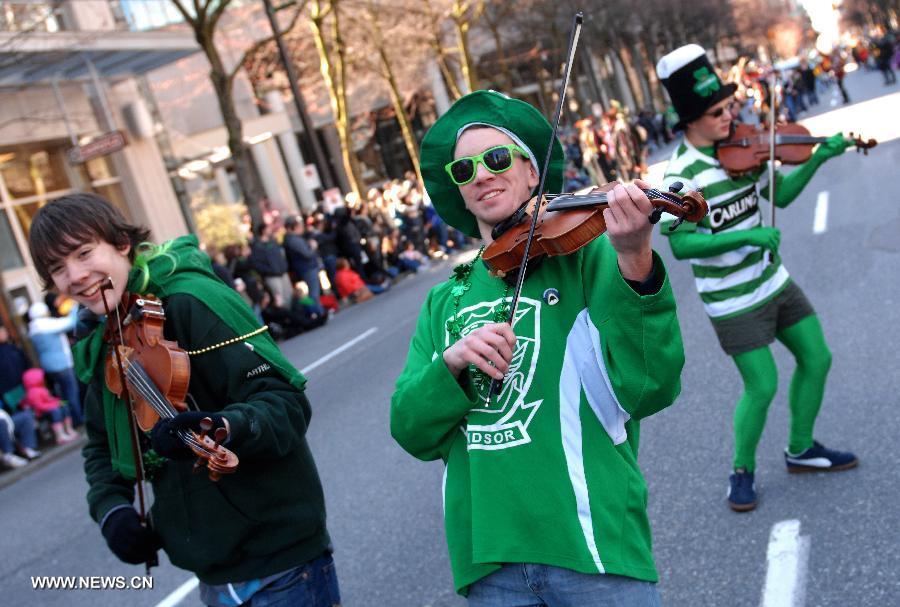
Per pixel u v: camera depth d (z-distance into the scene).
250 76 30.64
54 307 12.22
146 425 2.25
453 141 2.26
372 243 17.62
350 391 8.78
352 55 28.41
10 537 7.01
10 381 10.81
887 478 4.00
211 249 14.31
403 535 4.84
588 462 1.99
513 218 2.17
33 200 17.12
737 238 3.86
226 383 2.26
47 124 17.28
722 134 4.01
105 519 2.36
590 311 1.99
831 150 4.12
